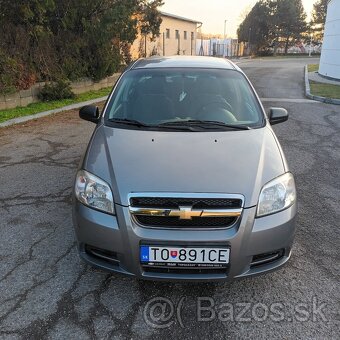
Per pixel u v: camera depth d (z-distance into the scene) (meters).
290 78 17.84
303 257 3.11
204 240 2.32
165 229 2.35
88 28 11.77
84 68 12.00
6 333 2.28
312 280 2.81
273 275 2.87
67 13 11.22
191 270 2.39
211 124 3.25
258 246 2.40
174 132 3.10
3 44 9.19
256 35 52.81
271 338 2.28
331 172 5.14
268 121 3.49
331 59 16.94
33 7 9.90
